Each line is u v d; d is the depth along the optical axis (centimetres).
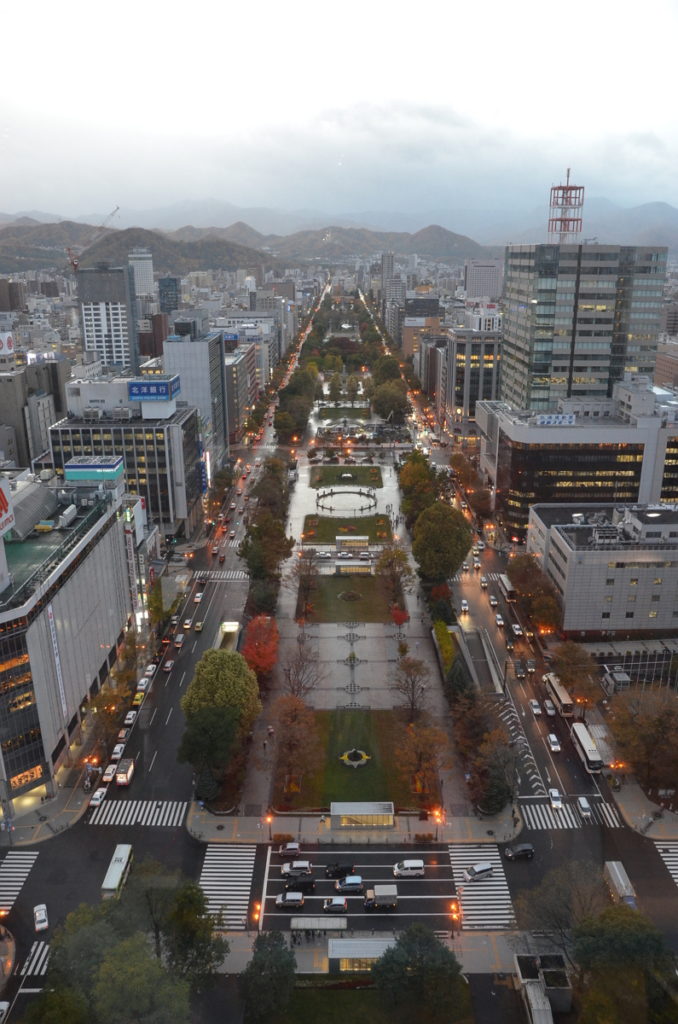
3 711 13175
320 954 11006
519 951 10694
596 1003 9038
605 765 15088
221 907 11319
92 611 16638
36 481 18738
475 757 14450
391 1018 9956
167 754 15512
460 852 12950
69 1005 8656
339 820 13575
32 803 14062
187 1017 9200
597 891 10856
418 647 19625
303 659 17988
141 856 12812
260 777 14838
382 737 15975
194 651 19512
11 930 11431
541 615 19275
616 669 18150
